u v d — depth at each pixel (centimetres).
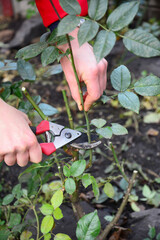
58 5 122
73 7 84
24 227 146
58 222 157
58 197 115
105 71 124
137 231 160
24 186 204
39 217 155
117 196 186
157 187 201
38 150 110
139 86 111
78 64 119
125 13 83
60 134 124
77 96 128
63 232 153
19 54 105
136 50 85
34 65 318
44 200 182
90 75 117
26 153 108
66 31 81
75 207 143
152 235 148
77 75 111
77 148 125
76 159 132
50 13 125
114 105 266
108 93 272
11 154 105
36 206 168
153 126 245
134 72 296
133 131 242
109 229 146
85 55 119
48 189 180
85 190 193
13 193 143
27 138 106
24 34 376
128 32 86
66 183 111
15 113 112
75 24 82
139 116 255
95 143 123
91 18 85
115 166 214
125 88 114
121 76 114
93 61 118
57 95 284
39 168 144
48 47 105
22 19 445
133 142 233
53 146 123
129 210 183
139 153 225
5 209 161
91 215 104
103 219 166
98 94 120
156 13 368
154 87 109
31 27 378
